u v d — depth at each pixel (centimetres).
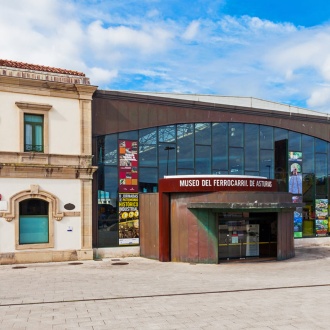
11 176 1856
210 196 1884
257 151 2525
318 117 2755
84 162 2008
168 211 1988
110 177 2114
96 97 2095
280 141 2622
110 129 2114
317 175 2753
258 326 927
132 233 2142
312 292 1280
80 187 1998
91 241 2003
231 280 1488
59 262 1919
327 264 1914
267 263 1933
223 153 2406
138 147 2189
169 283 1427
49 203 1928
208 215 1909
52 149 1953
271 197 1931
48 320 966
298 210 2672
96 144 2086
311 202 2723
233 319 979
